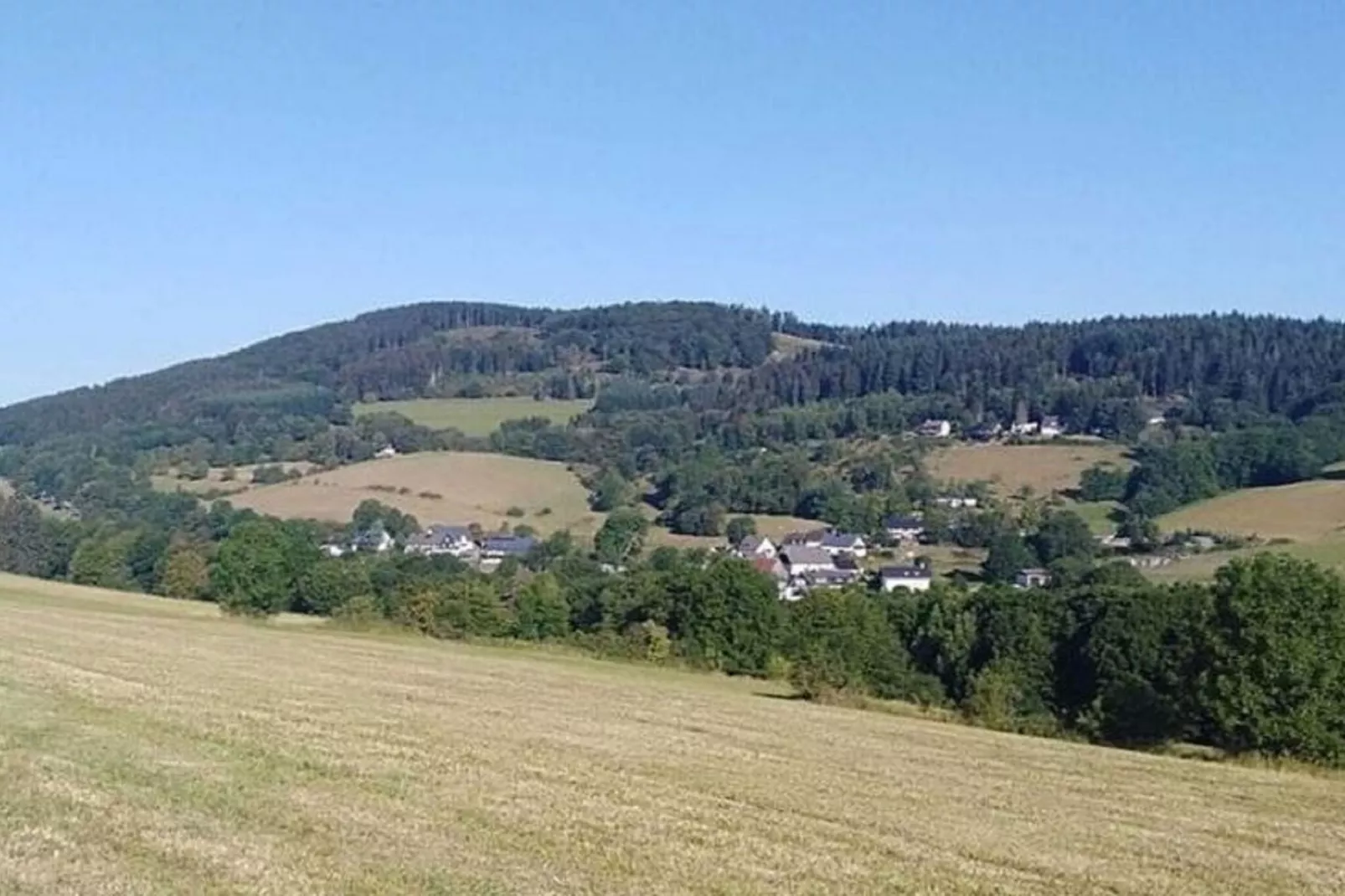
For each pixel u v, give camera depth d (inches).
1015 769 1157.7
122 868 544.4
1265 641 1636.3
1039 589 2564.0
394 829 641.6
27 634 1830.7
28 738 878.4
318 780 773.9
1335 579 1667.1
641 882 564.7
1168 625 2055.9
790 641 2637.8
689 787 849.5
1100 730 1791.3
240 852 576.4
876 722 1534.2
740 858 626.2
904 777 1018.7
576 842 635.5
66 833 601.6
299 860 566.3
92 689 1179.3
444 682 1584.6
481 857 590.9
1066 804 943.7
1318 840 852.6
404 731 1031.0
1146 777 1171.9
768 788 877.2
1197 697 1716.3
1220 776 1223.5
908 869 633.0
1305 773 1417.3
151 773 766.5
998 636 2319.1
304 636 2303.2
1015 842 738.2
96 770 768.9
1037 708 2065.7
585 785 822.5
